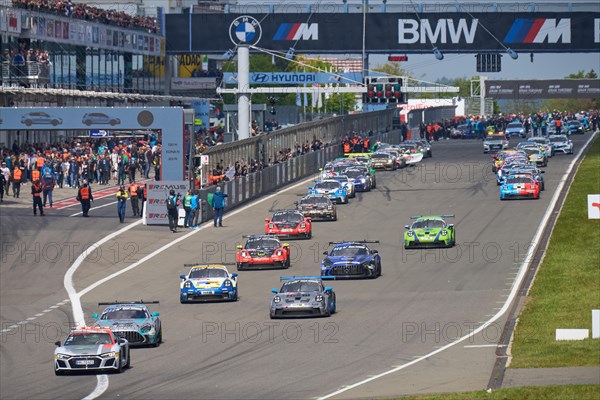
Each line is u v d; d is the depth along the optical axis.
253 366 97.31
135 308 112.88
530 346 99.69
